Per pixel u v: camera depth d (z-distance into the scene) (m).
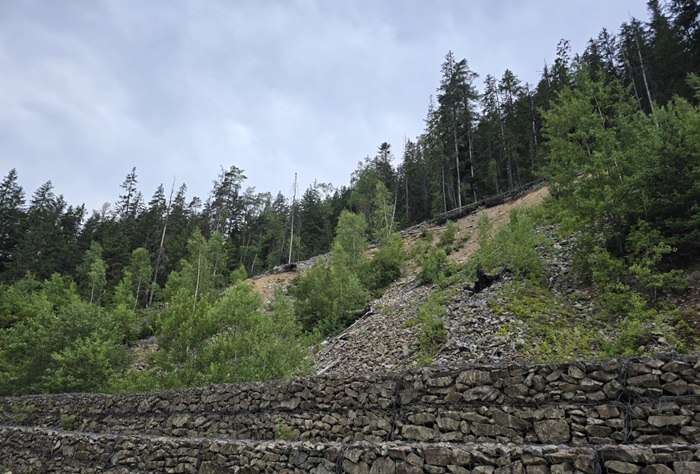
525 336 12.73
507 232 19.98
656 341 10.47
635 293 12.30
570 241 18.89
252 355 15.19
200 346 16.34
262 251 74.44
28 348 23.52
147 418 11.26
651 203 13.48
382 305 24.11
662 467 4.36
